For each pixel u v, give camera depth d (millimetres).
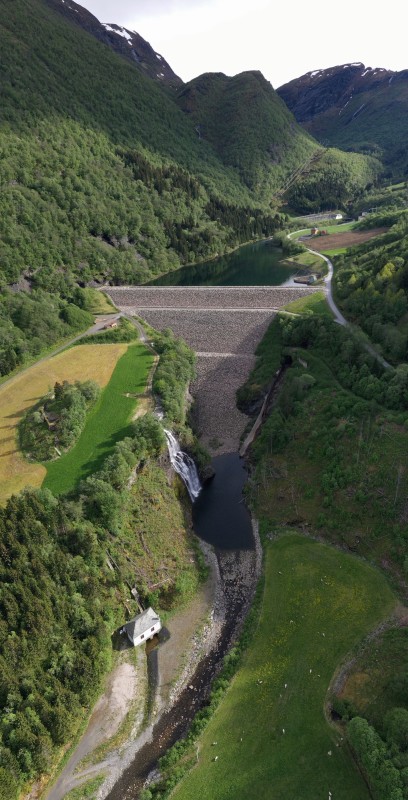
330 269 189500
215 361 140750
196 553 85562
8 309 139500
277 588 77125
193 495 100875
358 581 75250
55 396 105562
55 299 159250
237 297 166000
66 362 128875
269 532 88500
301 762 55062
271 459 101375
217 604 77250
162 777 55594
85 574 70562
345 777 53062
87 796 54594
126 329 146500
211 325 153875
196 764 56125
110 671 67000
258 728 58875
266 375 128875
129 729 61062
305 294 159125
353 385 105250
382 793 48219
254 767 55188
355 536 81062
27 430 97125
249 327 149750
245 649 68625
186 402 119750
